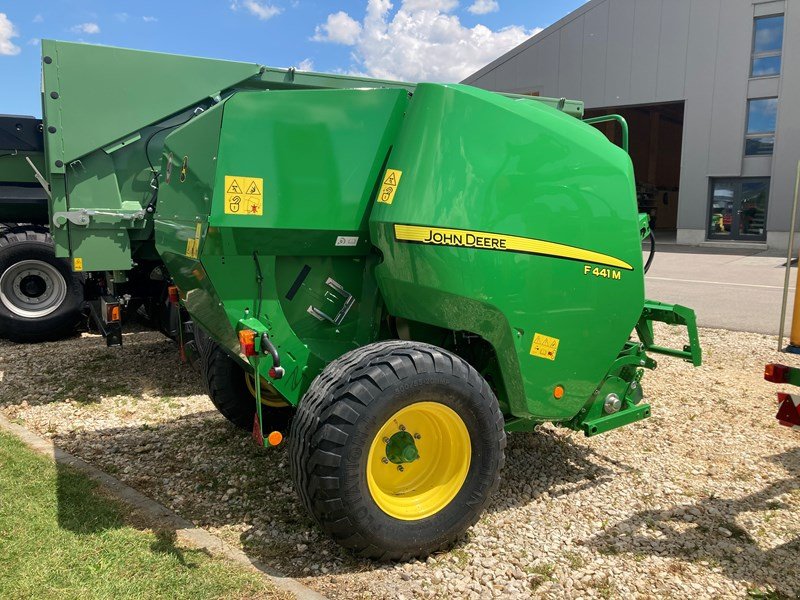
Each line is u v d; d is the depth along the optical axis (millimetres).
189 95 6160
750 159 22750
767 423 5191
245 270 3139
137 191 6293
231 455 4355
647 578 3066
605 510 3727
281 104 3057
